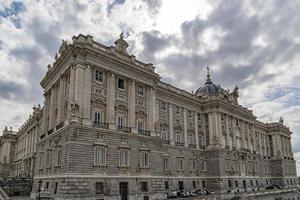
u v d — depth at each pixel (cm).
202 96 8200
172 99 7006
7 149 12206
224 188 7162
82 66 4700
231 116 8325
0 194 4153
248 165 8719
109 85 5012
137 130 5269
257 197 6694
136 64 5547
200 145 7562
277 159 11106
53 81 5703
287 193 8244
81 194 4112
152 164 5344
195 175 7069
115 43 5475
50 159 4872
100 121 4816
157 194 5209
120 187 4681
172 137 6725
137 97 5556
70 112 4434
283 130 11750
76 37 4784
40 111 8125
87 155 4344
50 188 4547
